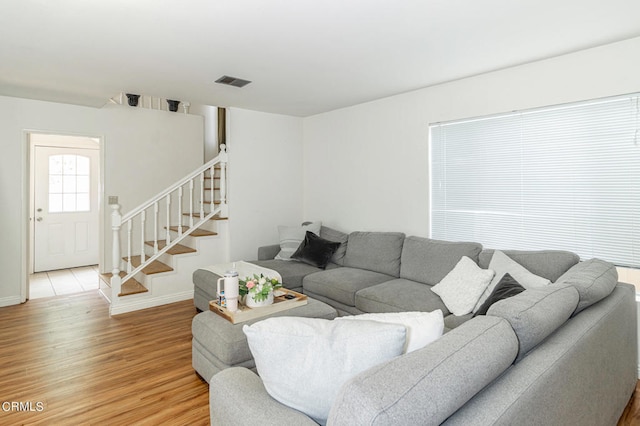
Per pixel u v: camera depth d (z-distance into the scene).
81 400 2.22
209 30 2.33
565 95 2.78
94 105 4.37
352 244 4.05
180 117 5.16
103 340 3.12
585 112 2.70
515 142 3.08
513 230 3.12
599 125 2.64
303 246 4.20
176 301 4.20
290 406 1.14
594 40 2.52
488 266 2.84
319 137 4.98
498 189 3.20
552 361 1.24
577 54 2.71
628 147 2.52
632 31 2.37
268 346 1.14
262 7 2.04
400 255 3.62
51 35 2.40
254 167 4.79
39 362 2.71
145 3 1.99
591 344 1.51
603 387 1.69
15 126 3.98
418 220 3.81
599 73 2.61
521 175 3.06
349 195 4.56
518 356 1.25
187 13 2.11
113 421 2.02
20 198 4.06
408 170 3.88
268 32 2.37
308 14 2.12
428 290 2.96
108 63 2.94
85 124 4.40
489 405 0.99
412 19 2.19
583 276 1.91
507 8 2.07
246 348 2.15
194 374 2.54
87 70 3.11
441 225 3.63
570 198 2.79
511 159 3.11
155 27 2.29
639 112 2.46
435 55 2.79
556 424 1.23
